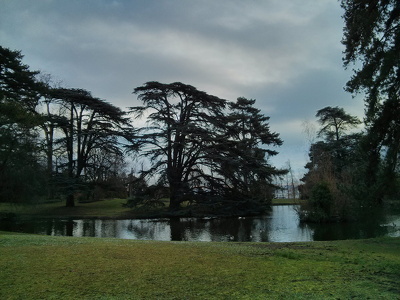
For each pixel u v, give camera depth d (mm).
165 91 35219
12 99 34062
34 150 30312
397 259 8695
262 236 22219
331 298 5027
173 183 35844
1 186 28719
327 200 28078
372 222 18984
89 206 42125
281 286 5691
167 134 35031
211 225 28531
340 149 47406
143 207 35656
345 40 15172
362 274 6664
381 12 13727
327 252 9734
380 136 14430
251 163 36531
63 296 5117
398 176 14625
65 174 41594
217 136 36125
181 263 7566
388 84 13938
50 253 8664
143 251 9164
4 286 5625
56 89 39406
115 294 5234
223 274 6551
